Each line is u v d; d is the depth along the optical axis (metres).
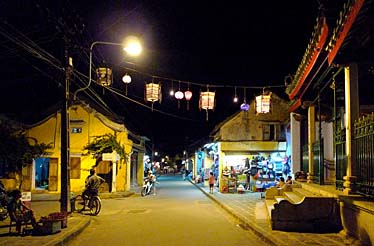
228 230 14.58
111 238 13.19
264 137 34.66
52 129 33.44
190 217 18.53
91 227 15.75
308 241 11.50
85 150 33.75
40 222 13.31
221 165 34.28
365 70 12.57
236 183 32.50
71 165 33.75
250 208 20.86
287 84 21.38
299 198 16.06
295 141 24.47
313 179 18.95
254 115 34.81
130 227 15.55
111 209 22.02
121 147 33.56
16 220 13.18
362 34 10.20
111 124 34.22
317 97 18.14
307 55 14.16
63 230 13.98
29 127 33.28
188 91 22.77
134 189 38.75
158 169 86.44
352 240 11.10
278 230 13.38
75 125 33.97
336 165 14.27
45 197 28.92
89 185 20.03
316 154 18.39
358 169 11.91
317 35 12.47
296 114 22.88
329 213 13.08
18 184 29.69
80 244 12.30
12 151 23.44
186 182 54.81
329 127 22.45
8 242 11.84
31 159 25.58
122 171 34.97
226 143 34.59
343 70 13.05
